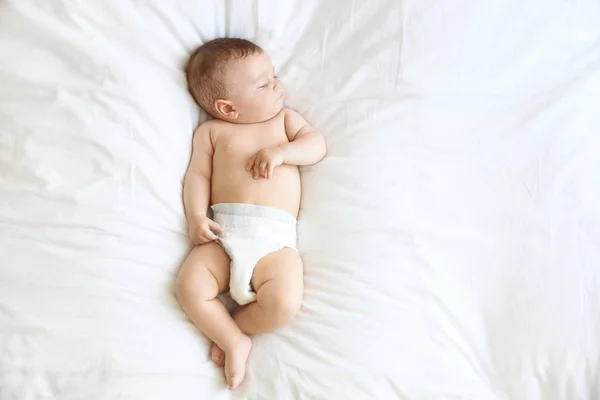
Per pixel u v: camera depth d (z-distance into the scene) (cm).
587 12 119
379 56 117
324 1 122
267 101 116
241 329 104
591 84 114
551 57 117
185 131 116
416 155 111
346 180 111
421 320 100
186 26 115
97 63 104
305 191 116
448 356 98
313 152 114
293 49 123
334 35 121
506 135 112
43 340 91
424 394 95
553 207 105
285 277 103
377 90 117
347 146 114
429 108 114
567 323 98
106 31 107
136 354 94
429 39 116
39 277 94
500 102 115
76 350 91
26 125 99
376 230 106
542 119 112
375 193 109
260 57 115
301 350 99
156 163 108
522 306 100
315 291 104
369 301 100
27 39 103
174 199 109
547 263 102
